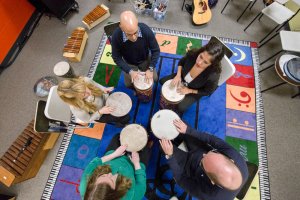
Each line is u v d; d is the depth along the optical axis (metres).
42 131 1.96
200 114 2.75
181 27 3.36
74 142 2.62
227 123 2.71
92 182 1.33
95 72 3.05
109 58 3.14
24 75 3.11
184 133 2.05
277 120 2.73
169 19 3.44
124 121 2.46
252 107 2.79
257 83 2.93
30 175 2.38
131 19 1.79
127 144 2.03
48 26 3.48
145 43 2.20
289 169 2.49
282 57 2.60
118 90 2.91
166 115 2.16
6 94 2.97
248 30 3.35
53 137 2.53
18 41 3.28
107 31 2.43
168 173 2.46
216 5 3.60
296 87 2.93
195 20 3.27
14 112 2.86
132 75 2.25
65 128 2.19
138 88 2.26
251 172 1.98
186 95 2.40
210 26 3.38
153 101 2.83
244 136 2.64
